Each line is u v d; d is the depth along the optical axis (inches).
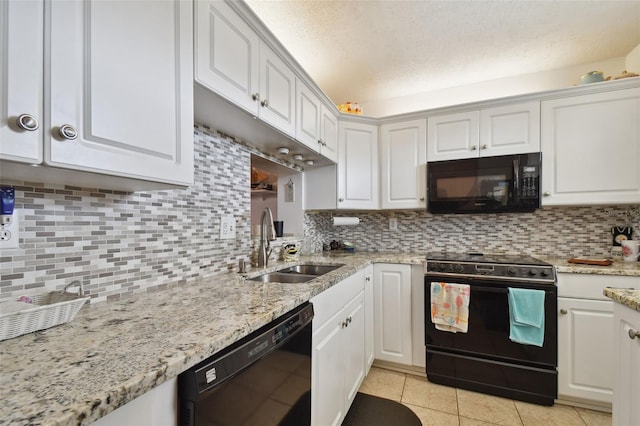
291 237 93.4
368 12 64.6
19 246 30.7
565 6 63.2
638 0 61.2
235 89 45.7
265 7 62.6
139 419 20.1
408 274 85.1
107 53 27.4
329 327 54.1
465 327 75.3
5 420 14.4
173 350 23.1
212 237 57.6
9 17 21.0
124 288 40.7
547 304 70.1
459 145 88.9
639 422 35.3
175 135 34.8
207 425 24.4
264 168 92.9
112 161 27.6
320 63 85.7
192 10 38.0
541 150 80.5
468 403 71.0
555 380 69.4
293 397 39.3
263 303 37.4
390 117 97.0
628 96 74.0
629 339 37.6
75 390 17.3
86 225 36.6
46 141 22.8
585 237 86.6
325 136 84.4
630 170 73.5
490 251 96.4
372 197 98.7
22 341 24.8
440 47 78.2
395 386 78.6
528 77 93.0
